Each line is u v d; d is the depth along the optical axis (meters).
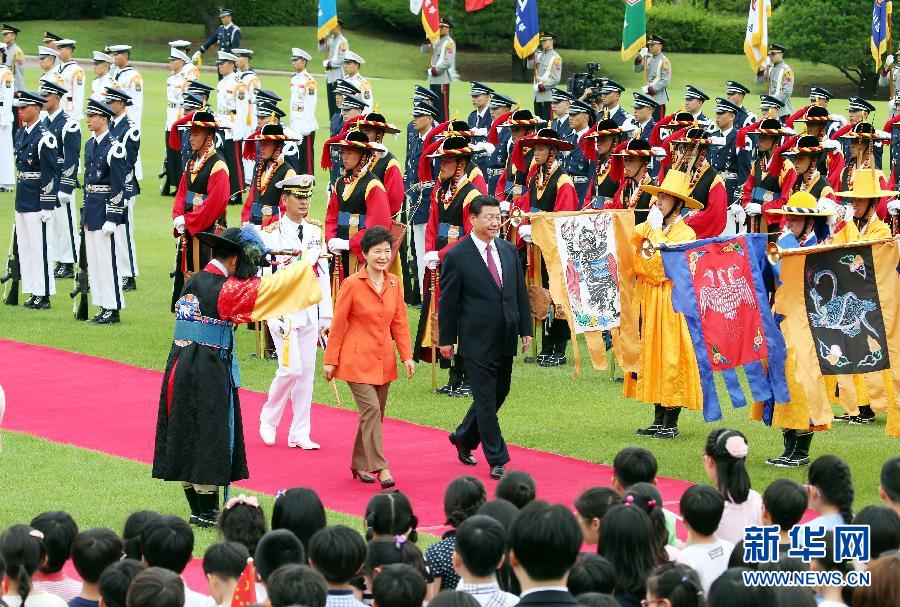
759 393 16.17
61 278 27.81
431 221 20.06
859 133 24.61
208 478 13.67
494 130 27.97
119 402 19.00
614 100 29.52
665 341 16.92
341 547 9.12
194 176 22.45
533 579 8.66
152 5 76.00
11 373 20.42
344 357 15.52
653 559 9.55
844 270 15.99
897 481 10.91
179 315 13.90
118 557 9.80
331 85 45.53
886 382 17.75
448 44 43.47
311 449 17.11
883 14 45.03
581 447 17.11
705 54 74.00
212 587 9.54
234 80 37.00
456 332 16.14
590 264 17.64
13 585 9.48
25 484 15.16
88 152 23.81
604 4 71.31
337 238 20.66
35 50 67.69
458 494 10.97
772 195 25.08
